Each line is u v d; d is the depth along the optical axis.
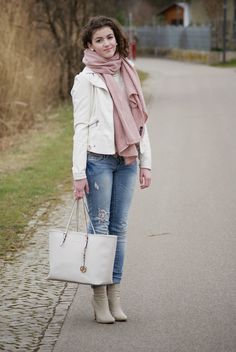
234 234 9.66
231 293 7.49
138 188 12.44
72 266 6.44
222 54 57.97
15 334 6.56
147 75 43.56
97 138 6.58
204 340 6.33
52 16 26.84
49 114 23.52
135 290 7.65
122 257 6.84
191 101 27.47
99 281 6.43
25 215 10.83
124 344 6.30
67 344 6.33
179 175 13.53
